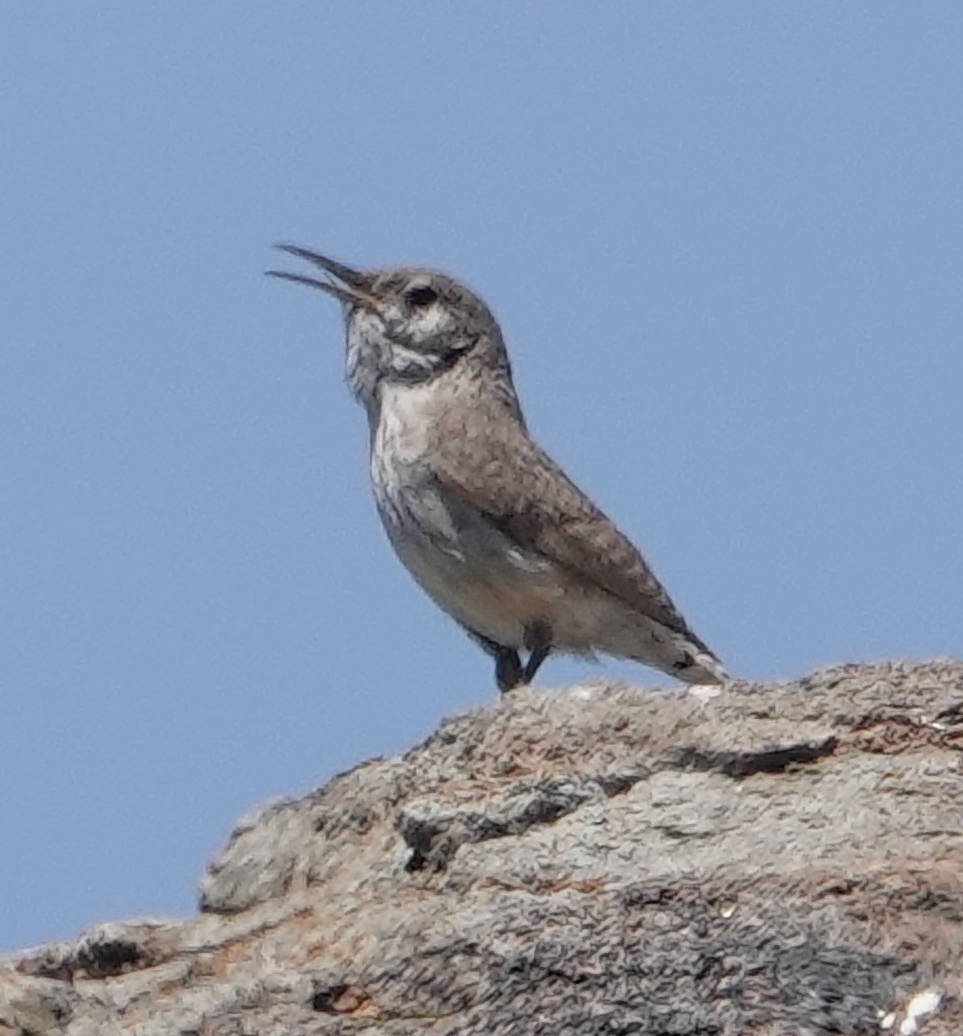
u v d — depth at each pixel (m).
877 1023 16.77
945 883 17.55
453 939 17.91
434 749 20.62
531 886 18.45
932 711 19.69
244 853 20.92
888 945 17.12
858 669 20.28
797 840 18.36
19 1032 18.77
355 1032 17.70
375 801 20.66
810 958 17.09
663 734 19.94
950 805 18.62
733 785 19.17
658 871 18.25
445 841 19.41
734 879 17.78
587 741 20.09
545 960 17.50
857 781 19.00
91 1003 18.92
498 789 19.91
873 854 18.06
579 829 18.81
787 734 19.55
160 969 19.36
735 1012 16.95
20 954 19.88
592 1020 17.16
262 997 18.22
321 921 19.55
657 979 17.22
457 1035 17.38
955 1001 16.77
